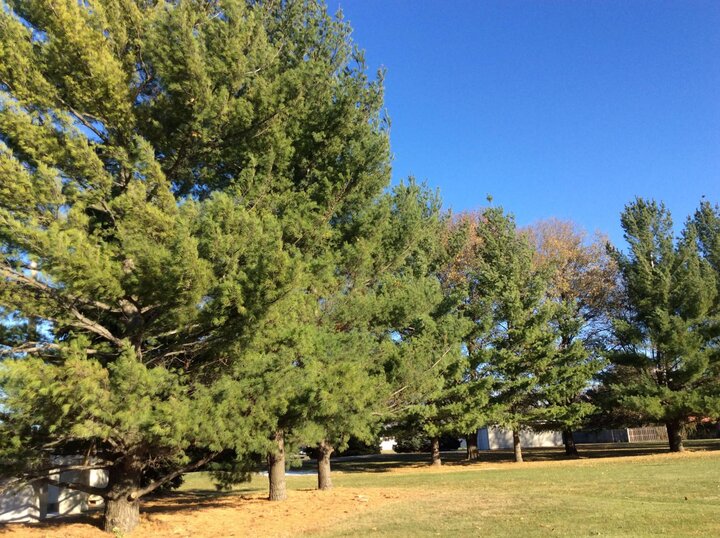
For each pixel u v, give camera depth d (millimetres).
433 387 18281
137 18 9961
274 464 14195
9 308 7984
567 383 27812
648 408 26562
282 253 8570
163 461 10328
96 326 9227
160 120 10289
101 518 10617
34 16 8898
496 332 29094
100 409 7312
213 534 9227
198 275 7996
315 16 13625
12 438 8008
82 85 9000
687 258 28922
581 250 34594
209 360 10070
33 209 8070
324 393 9562
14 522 10281
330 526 9711
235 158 11008
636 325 29734
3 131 8273
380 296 15336
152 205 8734
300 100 11328
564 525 8383
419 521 9672
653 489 12539
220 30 10047
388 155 13891
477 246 32031
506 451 40375
